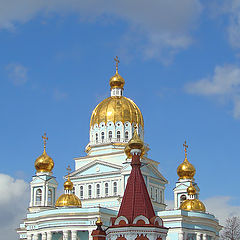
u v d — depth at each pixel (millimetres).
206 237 122062
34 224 121812
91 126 139375
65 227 113500
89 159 135750
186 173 137500
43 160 132875
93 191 131375
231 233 143875
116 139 134625
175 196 136875
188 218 119188
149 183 130750
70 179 134625
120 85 142750
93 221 112375
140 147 67562
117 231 61688
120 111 136375
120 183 127938
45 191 130875
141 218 61719
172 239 116562
